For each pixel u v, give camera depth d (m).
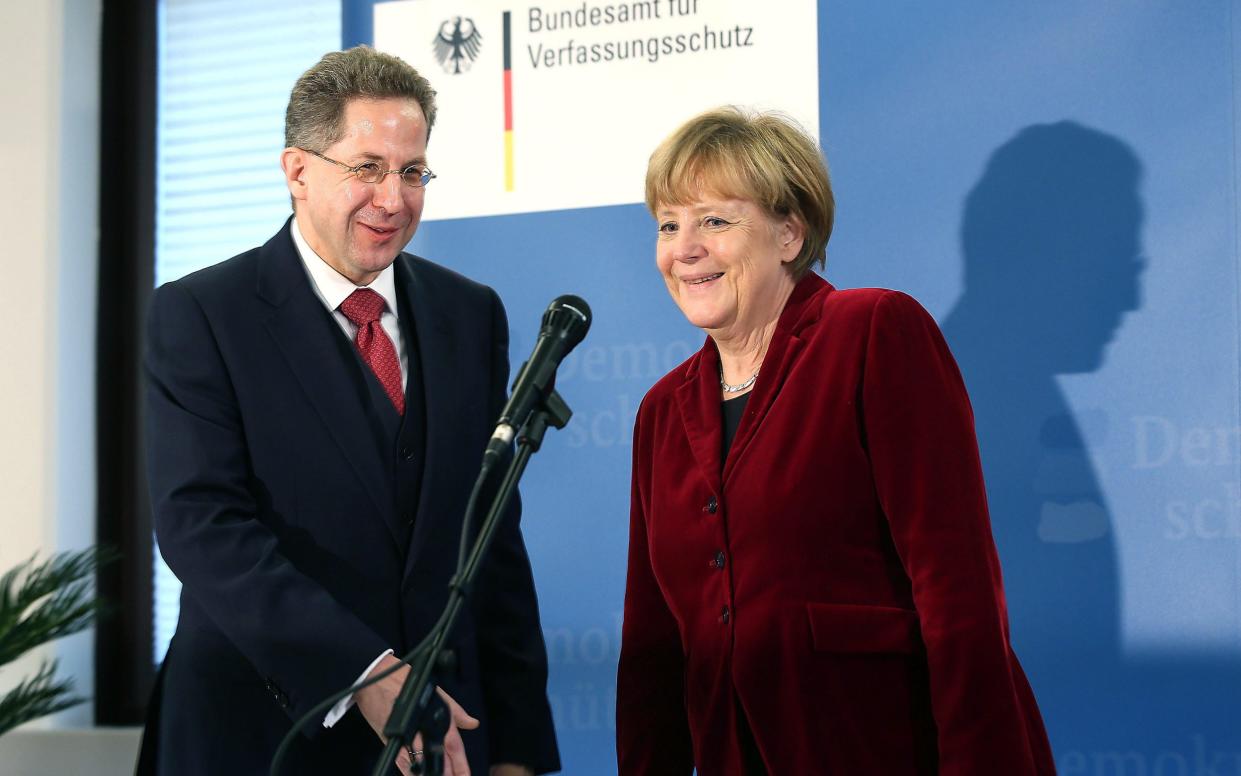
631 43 3.19
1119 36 2.82
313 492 1.96
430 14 3.33
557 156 3.23
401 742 1.41
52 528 3.70
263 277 2.06
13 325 3.75
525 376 1.62
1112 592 2.77
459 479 2.06
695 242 1.83
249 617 1.82
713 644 1.77
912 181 2.96
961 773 1.54
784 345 1.81
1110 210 2.81
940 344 1.75
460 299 2.21
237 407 1.98
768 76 3.08
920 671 1.68
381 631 1.95
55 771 3.57
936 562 1.62
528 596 2.18
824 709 1.66
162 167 3.89
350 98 1.99
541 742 2.12
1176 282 2.76
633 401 3.17
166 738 1.96
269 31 3.86
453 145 3.30
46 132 3.77
